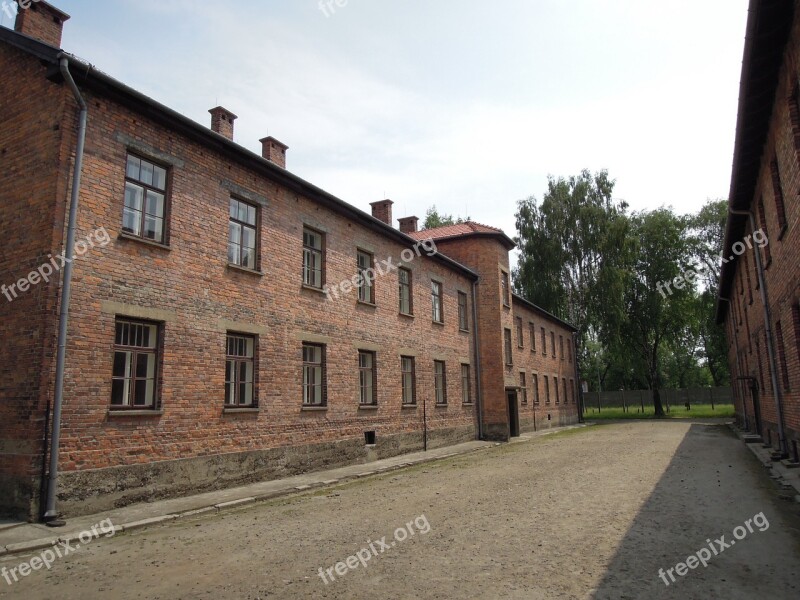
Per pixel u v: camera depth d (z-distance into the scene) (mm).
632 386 77812
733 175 15445
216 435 13312
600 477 14078
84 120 11102
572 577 6316
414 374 22922
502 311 30750
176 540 8766
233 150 14484
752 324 21594
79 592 6359
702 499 10844
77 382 10539
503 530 8609
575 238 46531
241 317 14445
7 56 12062
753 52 10375
